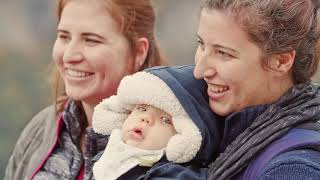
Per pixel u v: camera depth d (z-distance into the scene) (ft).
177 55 101.35
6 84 96.84
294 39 15.88
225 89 16.22
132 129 17.24
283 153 15.56
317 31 16.14
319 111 16.07
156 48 21.75
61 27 20.94
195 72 16.38
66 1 20.88
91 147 20.43
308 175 15.19
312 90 16.43
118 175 17.01
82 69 20.77
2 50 113.19
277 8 15.74
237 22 15.76
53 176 20.90
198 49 16.51
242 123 16.28
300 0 15.92
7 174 23.53
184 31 103.76
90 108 21.18
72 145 21.08
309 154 15.49
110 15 20.70
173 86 16.93
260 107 16.15
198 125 16.79
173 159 16.78
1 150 80.64
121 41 20.90
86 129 20.49
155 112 17.20
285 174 15.28
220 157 16.21
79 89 20.88
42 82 24.97
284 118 15.88
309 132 15.81
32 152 22.66
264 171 15.48
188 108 16.85
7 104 89.35
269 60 15.92
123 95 17.33
